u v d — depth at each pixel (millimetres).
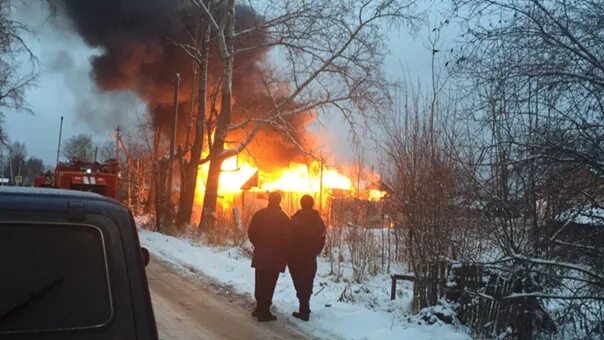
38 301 2334
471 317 7414
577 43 5316
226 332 7203
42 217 2402
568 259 6070
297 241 7988
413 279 8977
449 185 8000
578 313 5848
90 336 2377
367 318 7941
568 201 5809
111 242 2500
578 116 5355
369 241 11984
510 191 6406
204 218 20062
